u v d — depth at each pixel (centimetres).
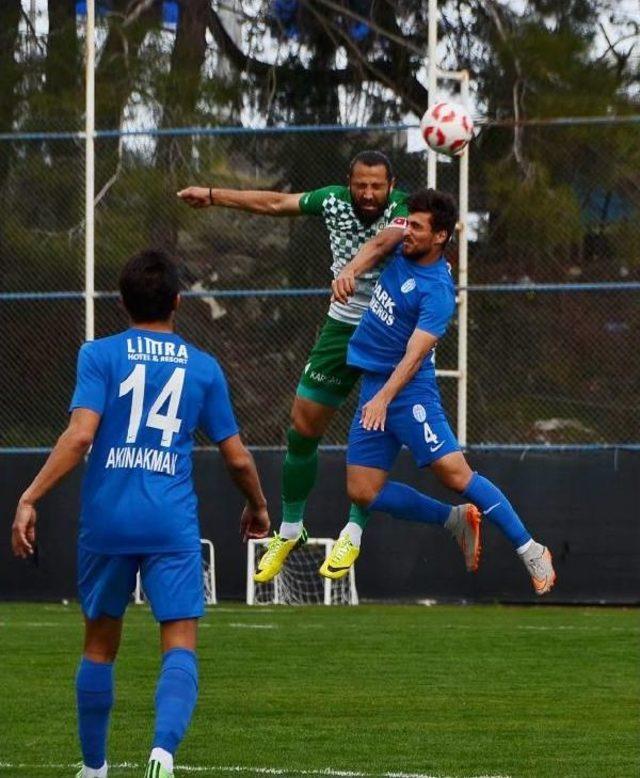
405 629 3722
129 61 5228
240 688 2695
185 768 1938
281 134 4938
